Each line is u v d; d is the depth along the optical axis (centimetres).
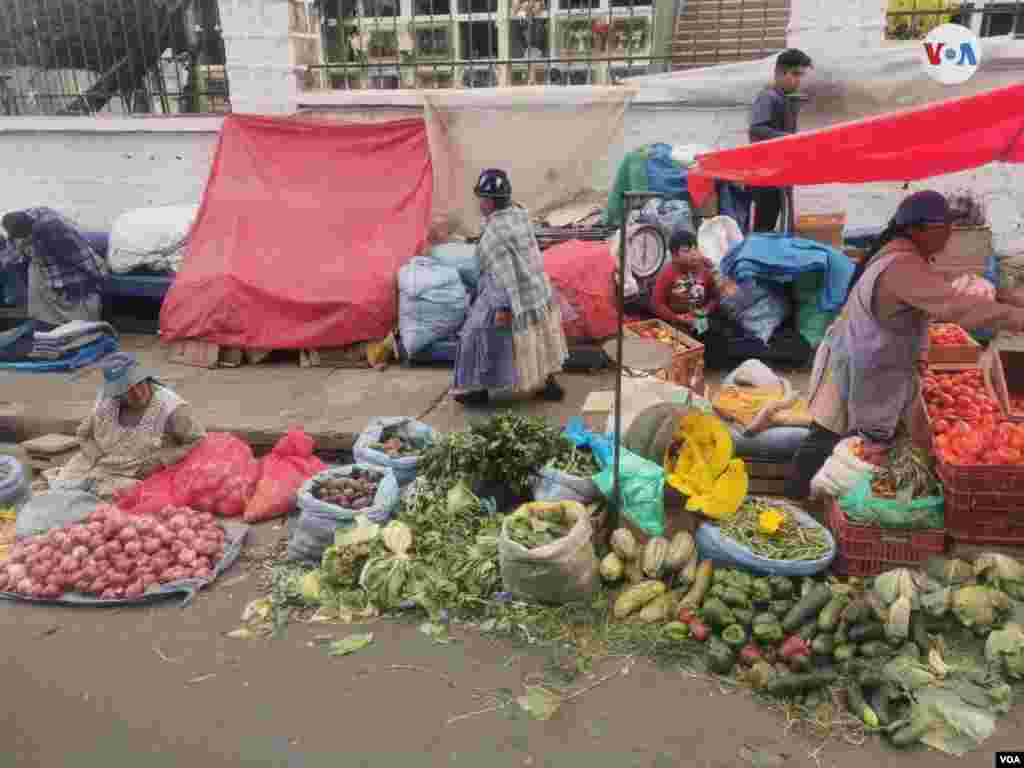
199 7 888
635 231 673
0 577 442
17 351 756
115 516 457
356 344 707
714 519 427
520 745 327
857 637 365
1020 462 385
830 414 429
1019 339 672
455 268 710
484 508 465
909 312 388
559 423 575
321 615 412
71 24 907
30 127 911
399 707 349
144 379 507
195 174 891
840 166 366
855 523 402
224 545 467
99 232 862
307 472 526
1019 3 710
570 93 776
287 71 838
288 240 743
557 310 598
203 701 357
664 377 550
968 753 316
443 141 795
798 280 641
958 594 368
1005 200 739
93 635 405
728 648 365
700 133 785
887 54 709
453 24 1006
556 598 402
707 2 1091
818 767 312
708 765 314
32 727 345
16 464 534
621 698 350
